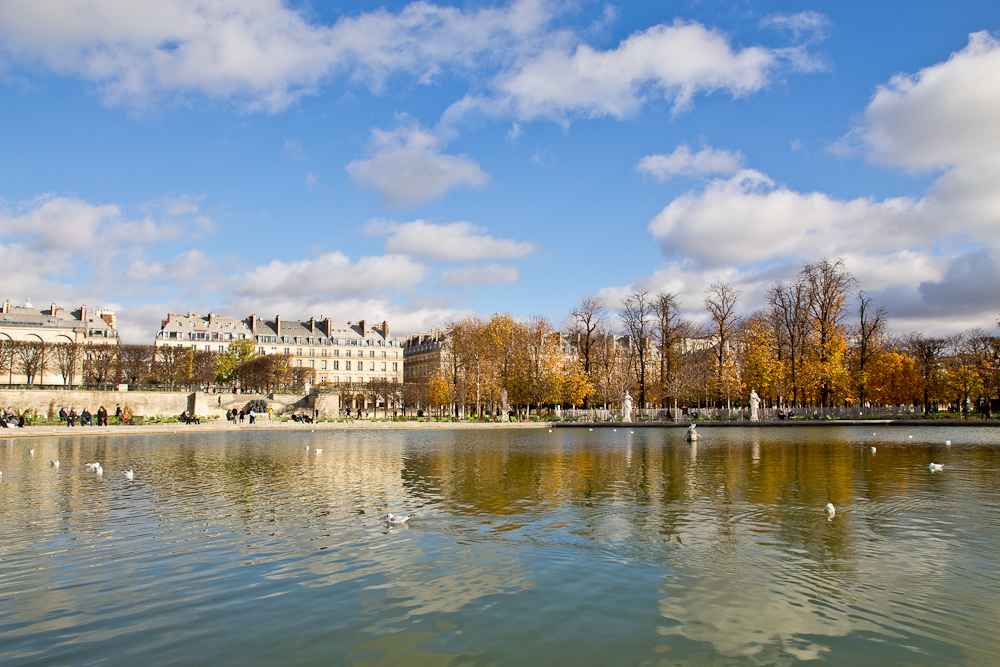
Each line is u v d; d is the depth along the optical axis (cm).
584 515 1886
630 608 1145
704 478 2650
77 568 1378
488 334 9456
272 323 15925
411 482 2581
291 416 8850
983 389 8619
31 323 12325
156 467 3138
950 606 1150
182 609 1147
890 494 2212
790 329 8200
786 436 5428
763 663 937
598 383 9762
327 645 999
